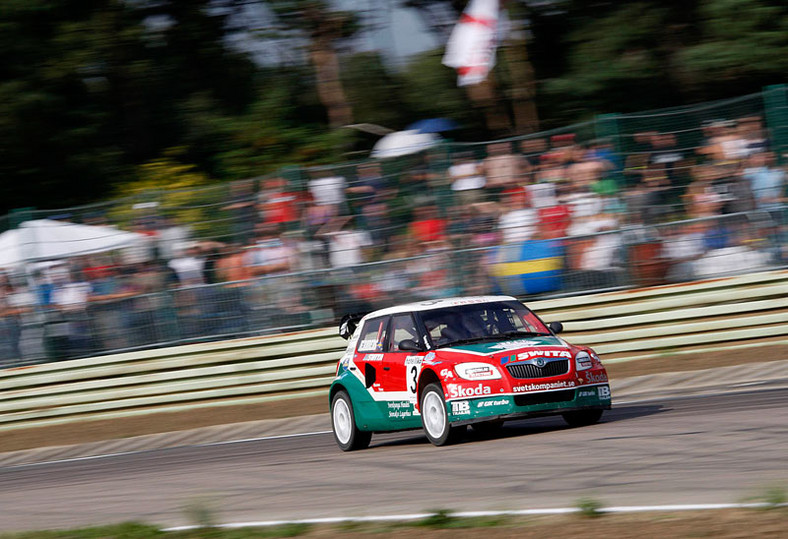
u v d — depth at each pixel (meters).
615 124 57.25
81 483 42.47
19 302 64.75
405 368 40.22
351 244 60.53
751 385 46.41
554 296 57.97
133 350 63.56
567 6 97.06
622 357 56.25
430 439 39.00
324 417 54.69
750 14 88.44
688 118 56.81
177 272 62.91
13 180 99.81
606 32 94.12
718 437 31.83
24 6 99.75
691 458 28.58
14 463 55.91
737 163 55.81
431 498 27.47
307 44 108.31
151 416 61.47
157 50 108.50
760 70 88.44
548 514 22.41
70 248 64.06
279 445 47.94
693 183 56.53
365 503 28.17
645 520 20.58
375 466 35.75
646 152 57.16
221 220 62.44
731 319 54.44
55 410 63.81
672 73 93.38
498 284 58.53
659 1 93.38
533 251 58.00
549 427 41.16
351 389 42.78
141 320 63.41
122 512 32.72
